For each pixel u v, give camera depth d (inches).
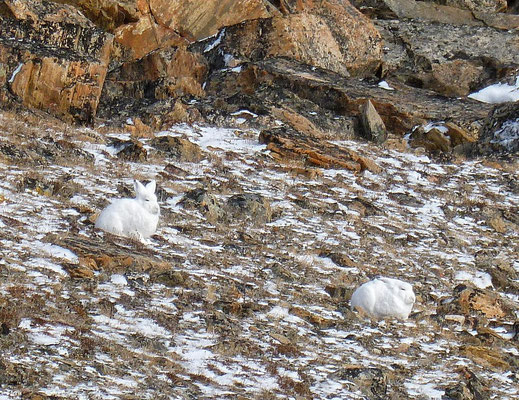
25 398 1123.3
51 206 2018.9
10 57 2984.7
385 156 2972.4
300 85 3415.4
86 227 1876.2
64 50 3112.7
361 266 2009.1
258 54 3668.8
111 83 3329.2
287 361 1438.2
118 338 1396.4
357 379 1392.7
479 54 4082.2
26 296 1464.1
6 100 2918.3
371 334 1628.9
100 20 3619.6
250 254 1956.2
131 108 3186.5
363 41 3880.4
